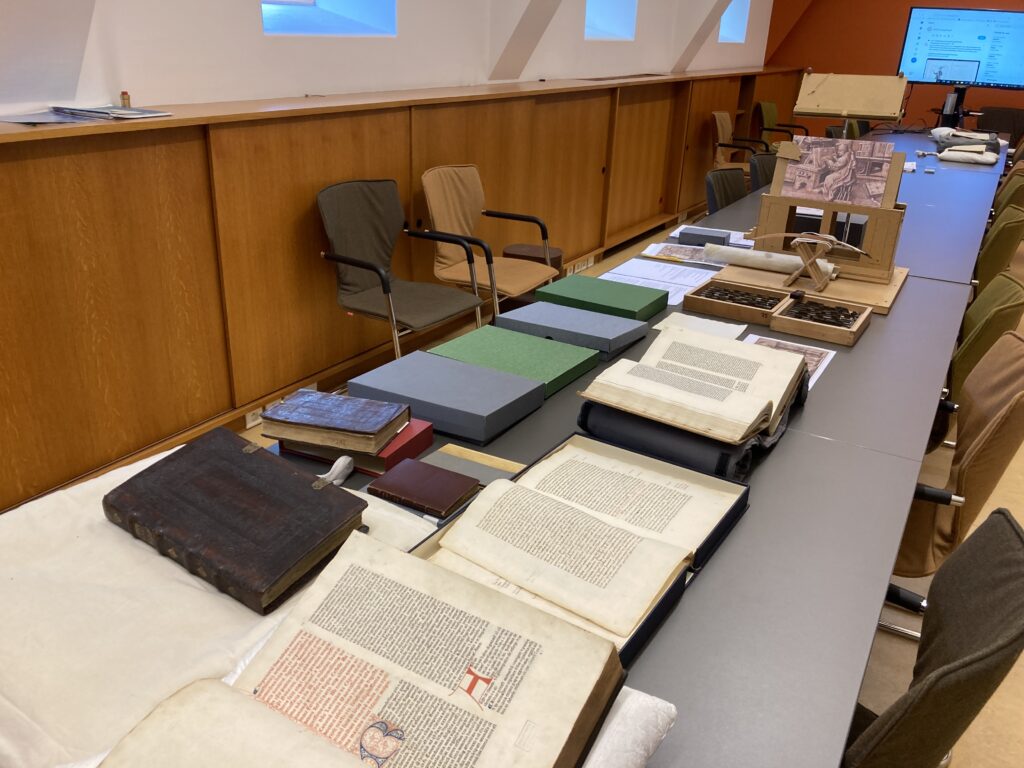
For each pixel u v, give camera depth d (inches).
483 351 73.4
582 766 30.1
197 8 109.2
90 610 40.8
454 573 34.3
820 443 62.4
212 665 37.5
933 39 323.0
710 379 59.3
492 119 154.6
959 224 141.9
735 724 36.3
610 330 77.7
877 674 80.1
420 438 57.8
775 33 352.8
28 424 90.0
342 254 117.4
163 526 44.4
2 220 82.0
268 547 42.9
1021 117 312.5
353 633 32.9
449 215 136.1
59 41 92.8
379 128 127.4
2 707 35.4
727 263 106.0
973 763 69.8
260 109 106.8
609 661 30.6
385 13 144.9
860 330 84.0
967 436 75.4
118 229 93.4
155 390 103.7
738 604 43.8
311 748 27.6
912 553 71.2
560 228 193.5
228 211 105.7
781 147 99.6
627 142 219.9
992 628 41.4
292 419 55.6
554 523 44.3
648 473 53.2
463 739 28.9
